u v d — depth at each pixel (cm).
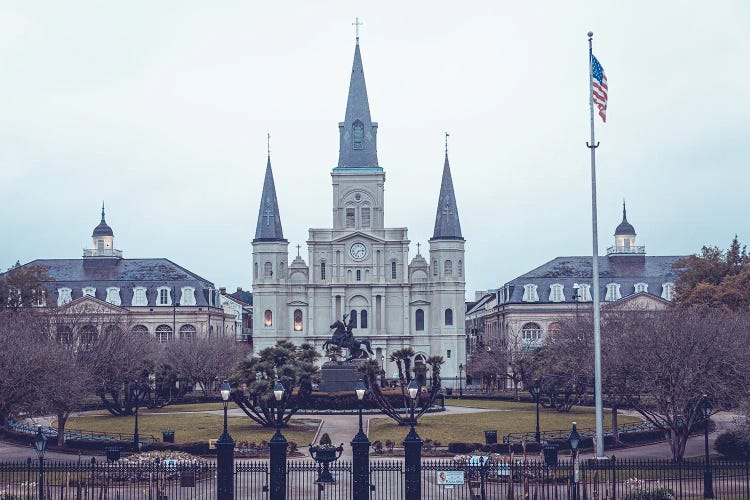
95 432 6594
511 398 9969
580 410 8369
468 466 4019
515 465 4112
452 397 10525
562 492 4197
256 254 13812
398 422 6806
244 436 6269
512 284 13850
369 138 14200
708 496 4031
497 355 11262
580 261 14150
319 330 13800
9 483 4300
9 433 6328
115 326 9431
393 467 4162
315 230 13888
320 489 3919
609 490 4197
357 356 8531
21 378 5447
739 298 8181
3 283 10119
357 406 7850
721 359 5344
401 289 13838
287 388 6644
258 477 4734
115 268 14462
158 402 8994
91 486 4050
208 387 11062
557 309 13525
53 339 7831
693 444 6050
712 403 5303
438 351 13638
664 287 13338
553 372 8056
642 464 4062
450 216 13788
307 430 6612
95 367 7519
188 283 14125
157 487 3838
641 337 5475
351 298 13825
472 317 18712
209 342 11056
